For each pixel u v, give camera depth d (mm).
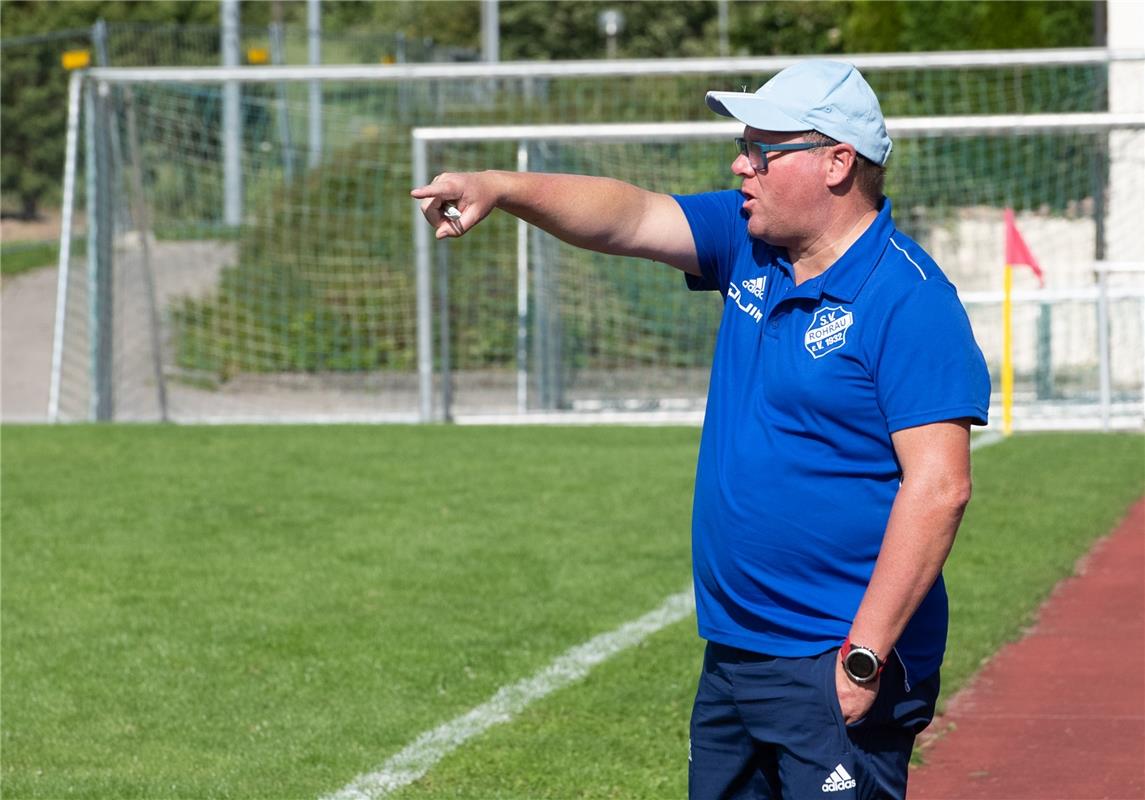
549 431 25859
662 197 6645
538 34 109500
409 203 34906
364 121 41000
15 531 18031
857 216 5828
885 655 5555
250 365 33469
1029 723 11117
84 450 23812
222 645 13281
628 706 11492
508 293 34250
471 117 37469
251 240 34656
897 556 5492
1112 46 30562
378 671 12477
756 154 5844
